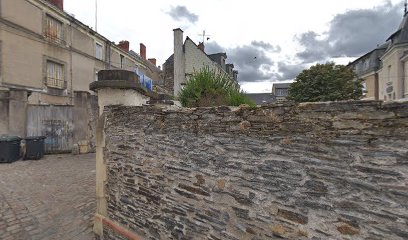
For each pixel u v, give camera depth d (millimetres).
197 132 2781
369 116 1655
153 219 3332
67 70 18000
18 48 14547
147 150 3426
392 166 1569
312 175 1915
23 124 10773
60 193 5867
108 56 22562
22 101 10820
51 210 4957
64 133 11398
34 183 6648
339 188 1781
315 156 1901
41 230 4250
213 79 4934
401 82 20375
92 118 12008
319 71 16609
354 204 1714
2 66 13625
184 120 2930
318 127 1886
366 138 1666
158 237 3248
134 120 3656
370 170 1649
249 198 2307
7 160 9305
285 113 2078
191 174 2840
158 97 7473
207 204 2668
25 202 5316
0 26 13562
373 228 1632
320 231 1866
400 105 1537
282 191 2084
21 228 4281
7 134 10500
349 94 16203
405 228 1513
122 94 4324
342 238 1763
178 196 2992
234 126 2436
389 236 1570
